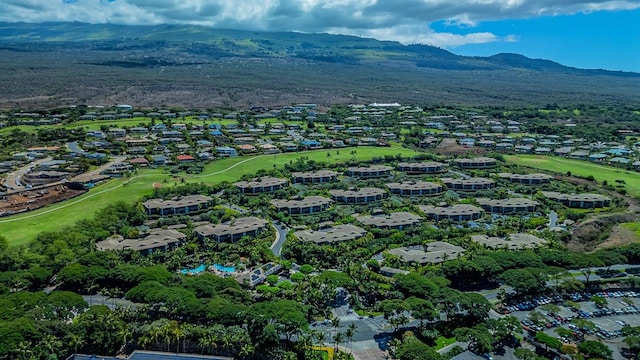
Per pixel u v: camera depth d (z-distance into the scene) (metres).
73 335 134.50
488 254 190.00
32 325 132.00
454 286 178.75
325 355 135.00
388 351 136.88
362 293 169.25
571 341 144.12
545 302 168.75
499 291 175.25
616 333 149.50
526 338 145.88
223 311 142.25
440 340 144.38
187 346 137.88
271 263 187.50
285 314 138.25
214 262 191.62
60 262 177.50
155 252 193.50
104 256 179.38
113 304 158.00
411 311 150.25
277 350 132.62
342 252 196.12
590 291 177.75
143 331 138.62
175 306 145.25
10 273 163.62
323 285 164.88
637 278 181.75
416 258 189.12
